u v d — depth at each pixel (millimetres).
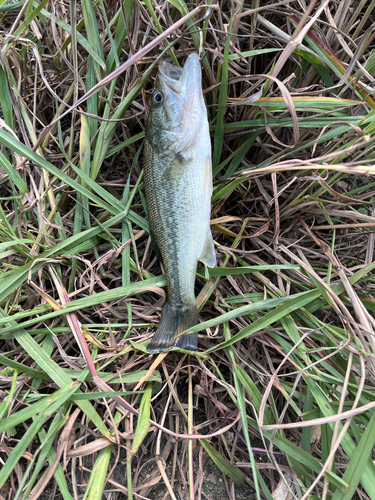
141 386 302
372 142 296
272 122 299
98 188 309
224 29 283
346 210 322
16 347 311
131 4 278
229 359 312
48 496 288
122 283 316
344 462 296
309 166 258
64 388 271
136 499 287
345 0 279
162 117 286
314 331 281
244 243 340
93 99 303
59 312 288
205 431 309
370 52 310
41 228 315
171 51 291
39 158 288
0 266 317
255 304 292
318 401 269
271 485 290
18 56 324
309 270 297
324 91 288
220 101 290
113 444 294
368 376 283
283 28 313
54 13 295
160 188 297
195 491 291
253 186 339
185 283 304
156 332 302
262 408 257
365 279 306
